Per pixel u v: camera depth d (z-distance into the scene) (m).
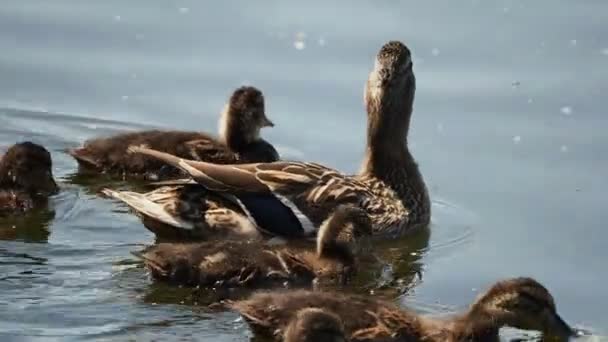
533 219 16.69
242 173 15.90
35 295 13.87
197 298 14.06
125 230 15.98
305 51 20.58
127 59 20.41
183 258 14.39
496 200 17.25
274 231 15.76
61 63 20.27
